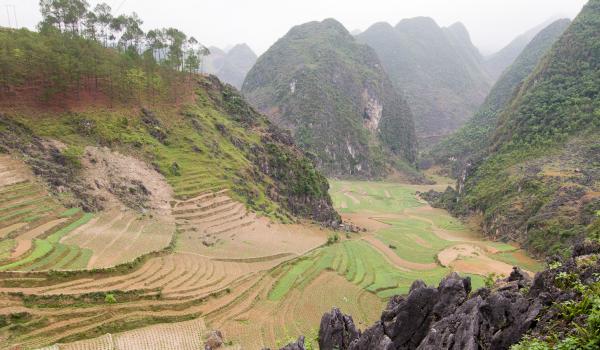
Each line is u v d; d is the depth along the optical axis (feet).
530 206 316.19
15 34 263.49
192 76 394.73
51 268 144.97
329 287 208.74
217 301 166.09
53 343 118.73
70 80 264.52
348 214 445.78
